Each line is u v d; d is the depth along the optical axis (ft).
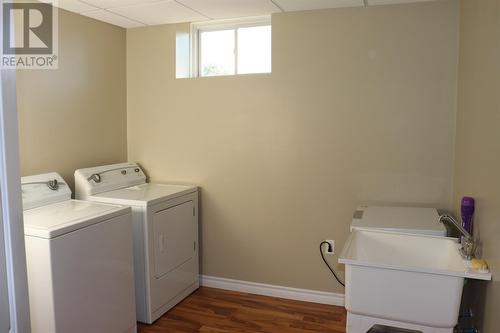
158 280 9.25
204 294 10.68
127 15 9.91
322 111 9.66
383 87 9.14
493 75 4.85
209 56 11.01
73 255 6.90
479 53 5.93
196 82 10.75
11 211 2.32
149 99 11.32
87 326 7.24
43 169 8.98
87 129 10.18
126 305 8.22
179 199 9.98
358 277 5.06
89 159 10.28
